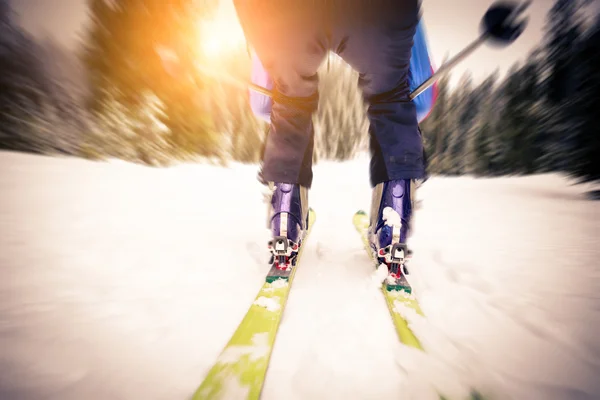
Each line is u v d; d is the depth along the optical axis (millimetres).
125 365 738
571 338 876
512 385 683
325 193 5262
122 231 1936
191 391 667
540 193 5539
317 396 646
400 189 1054
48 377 689
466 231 2348
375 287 1160
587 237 2227
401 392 654
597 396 664
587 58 6273
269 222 1186
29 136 5793
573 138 6336
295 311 985
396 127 1002
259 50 848
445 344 814
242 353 747
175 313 974
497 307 1051
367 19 748
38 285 1152
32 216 2152
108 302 1037
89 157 6121
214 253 1559
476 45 905
